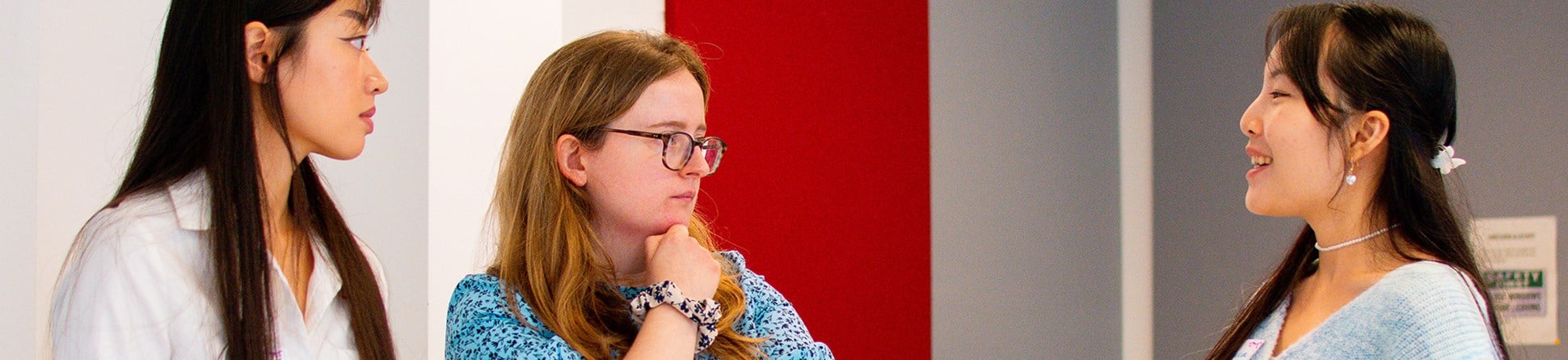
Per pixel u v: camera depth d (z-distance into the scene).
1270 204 1.71
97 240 1.33
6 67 2.34
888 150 3.89
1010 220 4.19
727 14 3.51
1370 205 1.64
